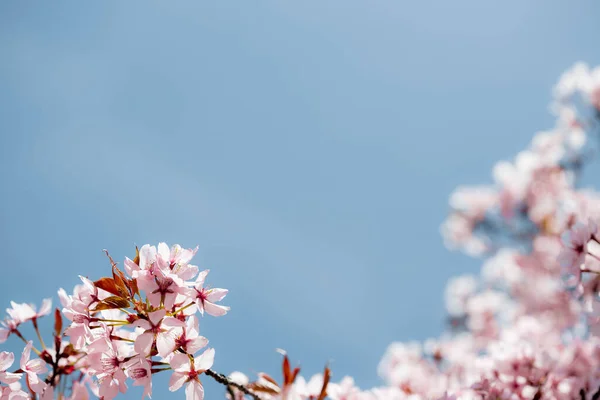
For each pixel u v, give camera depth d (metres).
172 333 1.21
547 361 1.41
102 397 1.21
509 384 1.40
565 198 2.66
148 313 1.20
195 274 1.21
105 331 1.22
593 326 1.30
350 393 1.31
